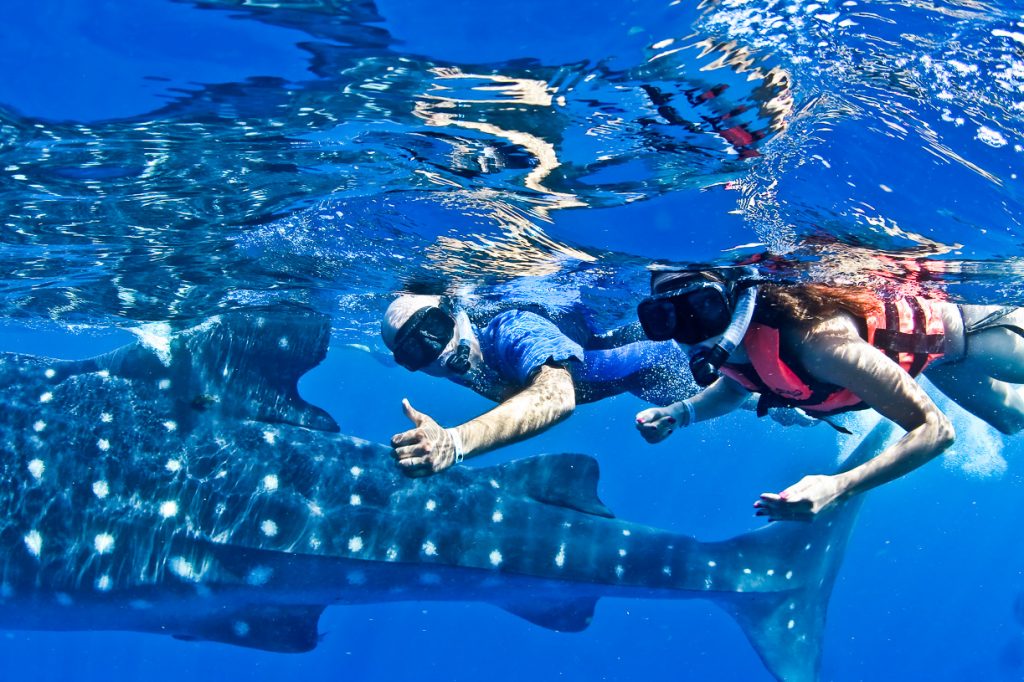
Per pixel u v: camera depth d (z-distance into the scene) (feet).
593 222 18.13
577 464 21.53
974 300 20.29
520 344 17.52
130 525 19.40
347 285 25.49
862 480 12.67
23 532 19.04
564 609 21.72
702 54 12.05
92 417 19.74
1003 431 20.17
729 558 22.76
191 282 25.48
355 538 19.86
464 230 19.85
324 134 14.33
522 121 13.71
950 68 12.38
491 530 20.56
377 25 11.21
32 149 14.79
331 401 85.46
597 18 11.35
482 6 11.07
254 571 19.66
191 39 11.48
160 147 14.79
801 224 16.75
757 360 14.32
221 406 20.38
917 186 14.96
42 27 11.33
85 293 27.86
